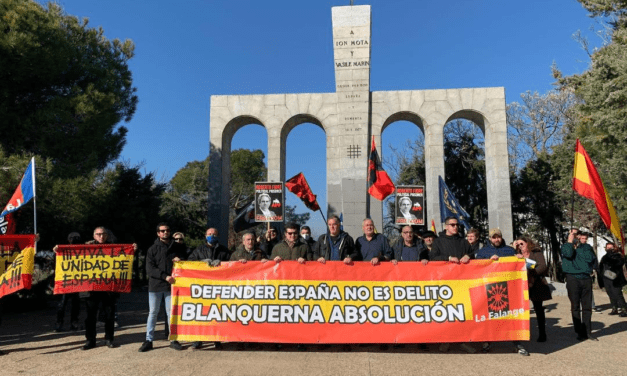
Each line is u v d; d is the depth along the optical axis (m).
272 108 22.67
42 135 15.12
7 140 14.78
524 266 7.03
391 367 6.11
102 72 19.06
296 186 12.24
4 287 7.57
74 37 18.64
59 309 10.03
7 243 7.87
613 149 17.95
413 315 6.91
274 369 6.03
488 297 6.95
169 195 38.38
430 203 21.42
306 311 6.99
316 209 12.34
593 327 9.78
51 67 15.40
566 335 8.64
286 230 7.60
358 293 7.03
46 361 6.73
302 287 7.08
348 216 21.17
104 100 17.05
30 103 16.44
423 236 8.95
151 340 7.36
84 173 16.27
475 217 30.33
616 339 8.23
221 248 8.04
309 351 7.11
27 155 13.58
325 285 7.07
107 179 16.72
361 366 6.17
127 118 22.92
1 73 14.25
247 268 7.21
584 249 8.34
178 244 7.87
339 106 21.92
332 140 22.17
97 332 9.65
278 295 7.07
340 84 21.95
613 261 11.77
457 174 31.44
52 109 15.20
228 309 7.07
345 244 7.78
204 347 7.49
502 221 20.86
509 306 6.93
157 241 7.64
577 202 27.80
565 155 27.59
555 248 30.58
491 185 21.73
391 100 22.14
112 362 6.52
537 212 30.44
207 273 7.22
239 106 22.84
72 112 16.02
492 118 21.73
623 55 15.47
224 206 22.88
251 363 6.36
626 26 18.38
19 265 7.56
